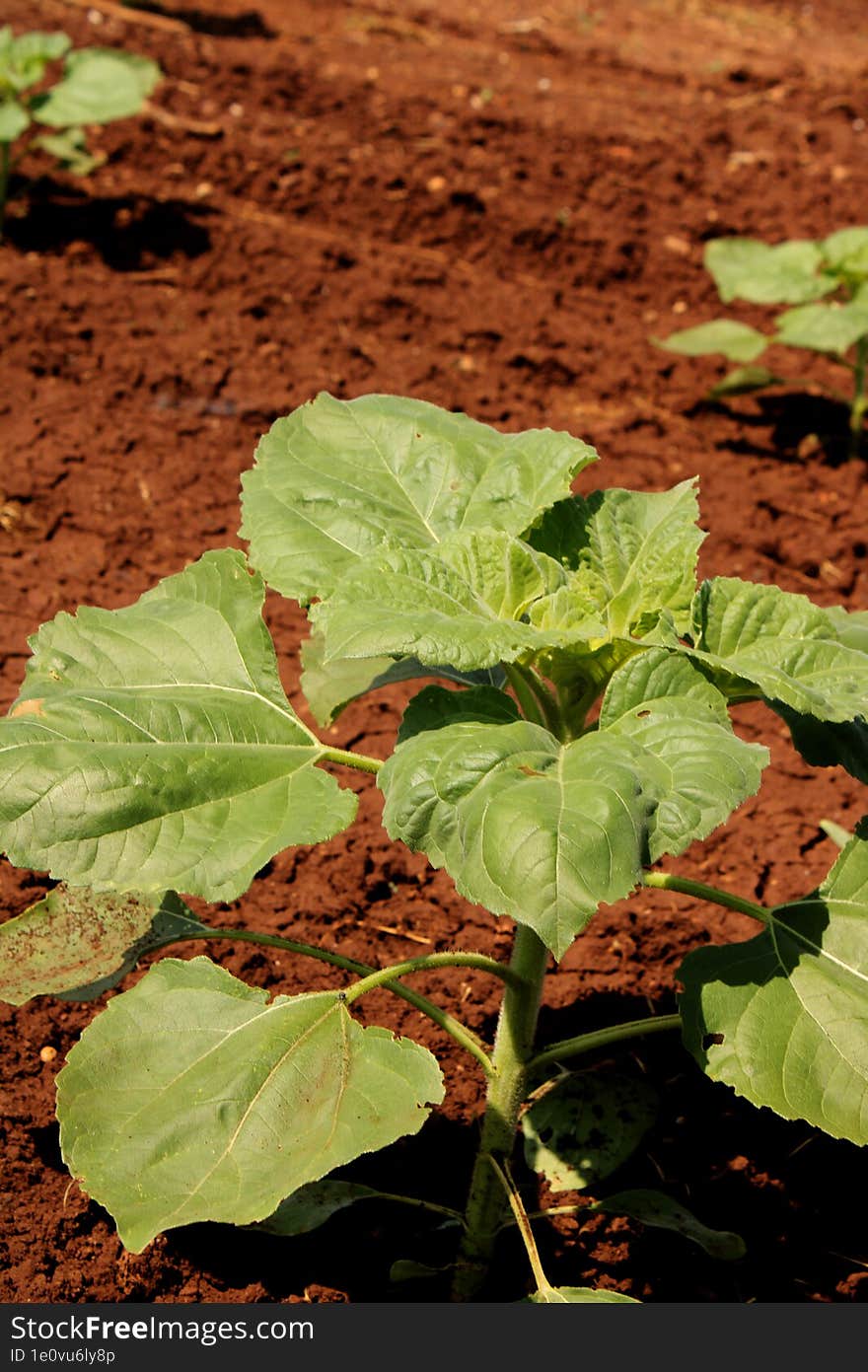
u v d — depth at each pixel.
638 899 4.17
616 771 2.49
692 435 6.48
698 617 2.97
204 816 2.70
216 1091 2.71
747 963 2.81
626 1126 3.39
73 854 2.59
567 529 3.30
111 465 5.65
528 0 12.35
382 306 6.86
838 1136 2.59
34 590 5.03
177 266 6.94
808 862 4.42
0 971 3.05
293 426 3.47
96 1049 2.80
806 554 5.76
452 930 4.03
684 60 11.15
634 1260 3.29
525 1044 2.98
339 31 10.31
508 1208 3.21
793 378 6.82
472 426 3.52
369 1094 2.67
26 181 7.40
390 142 8.36
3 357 6.10
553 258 7.58
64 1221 3.14
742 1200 3.40
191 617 3.13
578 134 8.81
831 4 13.91
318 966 3.83
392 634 2.59
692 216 8.15
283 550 3.13
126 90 7.06
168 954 3.79
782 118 9.85
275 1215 3.06
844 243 6.47
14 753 2.65
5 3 9.16
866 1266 3.28
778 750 4.90
